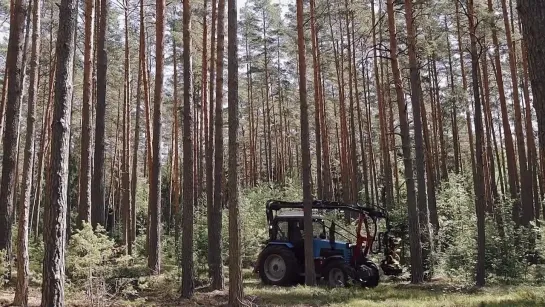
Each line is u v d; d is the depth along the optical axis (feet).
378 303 33.24
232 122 33.32
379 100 83.92
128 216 69.31
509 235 49.62
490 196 76.59
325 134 82.58
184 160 36.58
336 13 72.13
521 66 86.02
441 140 90.89
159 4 51.83
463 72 85.05
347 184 89.35
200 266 50.62
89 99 45.29
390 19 50.16
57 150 24.38
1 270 36.22
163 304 32.96
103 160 47.50
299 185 96.99
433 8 49.88
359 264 45.16
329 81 122.42
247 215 62.18
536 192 78.13
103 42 48.67
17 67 40.60
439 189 82.74
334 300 35.09
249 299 34.83
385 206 66.54
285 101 136.26
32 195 104.68
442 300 34.47
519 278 47.14
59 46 25.08
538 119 16.78
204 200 72.13
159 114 50.85
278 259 46.85
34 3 47.29
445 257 48.88
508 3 81.66
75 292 30.91
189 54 38.34
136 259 50.70
